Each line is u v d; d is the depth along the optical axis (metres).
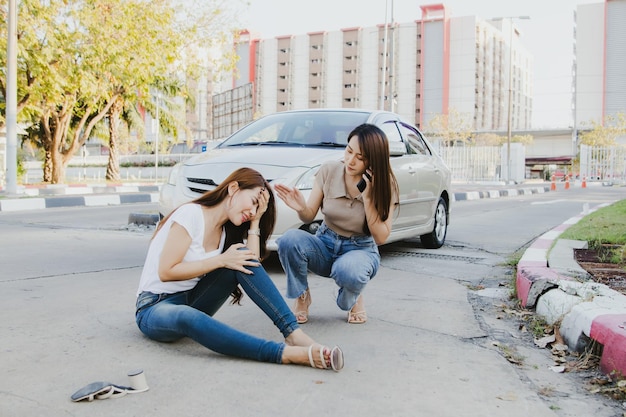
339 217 3.44
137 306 2.99
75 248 6.22
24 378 2.52
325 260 3.53
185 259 2.92
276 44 105.75
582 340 3.05
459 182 31.55
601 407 2.43
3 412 2.17
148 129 52.53
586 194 21.62
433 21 92.50
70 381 2.49
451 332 3.43
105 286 4.39
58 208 12.12
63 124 21.69
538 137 84.44
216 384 2.49
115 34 17.11
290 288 3.49
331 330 3.41
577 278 4.01
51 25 15.92
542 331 3.43
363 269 3.35
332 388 2.49
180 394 2.38
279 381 2.54
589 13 89.56
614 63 88.88
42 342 3.01
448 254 6.45
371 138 3.25
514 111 120.56
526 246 7.12
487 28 97.81
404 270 5.42
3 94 17.61
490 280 5.00
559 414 2.35
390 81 25.58
